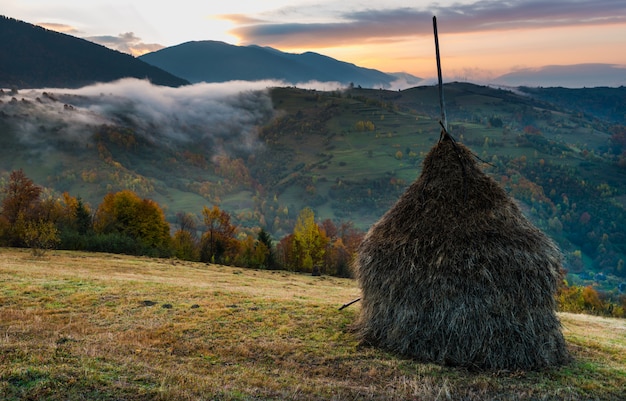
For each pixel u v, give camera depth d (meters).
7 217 56.34
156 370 9.17
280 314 15.70
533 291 11.62
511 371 11.09
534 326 11.58
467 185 12.91
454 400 9.22
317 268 52.88
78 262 37.72
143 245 56.25
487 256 11.68
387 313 12.58
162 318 14.66
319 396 8.86
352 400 8.80
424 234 12.45
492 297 11.43
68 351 9.79
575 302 51.22
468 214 12.46
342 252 67.19
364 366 11.07
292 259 60.88
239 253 64.12
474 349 11.30
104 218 62.00
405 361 11.44
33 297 17.00
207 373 9.83
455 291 11.59
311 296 24.67
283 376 10.05
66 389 7.52
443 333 11.58
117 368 8.90
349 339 13.20
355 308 17.89
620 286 148.00
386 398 9.01
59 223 57.94
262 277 42.31
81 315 14.75
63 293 17.95
